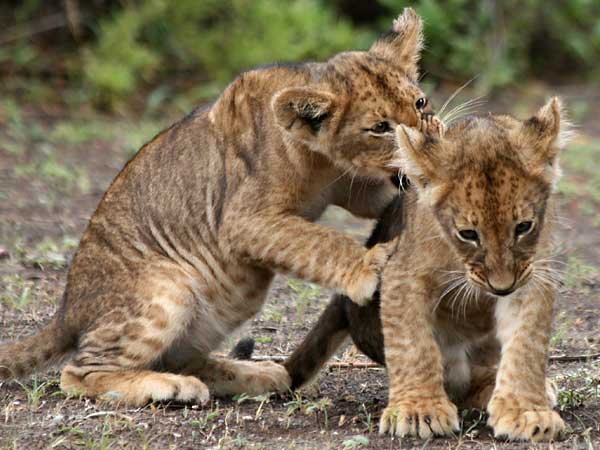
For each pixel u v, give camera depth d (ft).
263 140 35.96
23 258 50.55
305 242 35.24
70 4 87.45
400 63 38.40
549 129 30.09
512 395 30.12
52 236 54.65
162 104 85.56
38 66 85.87
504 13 97.91
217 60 89.30
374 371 38.09
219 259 36.40
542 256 30.45
